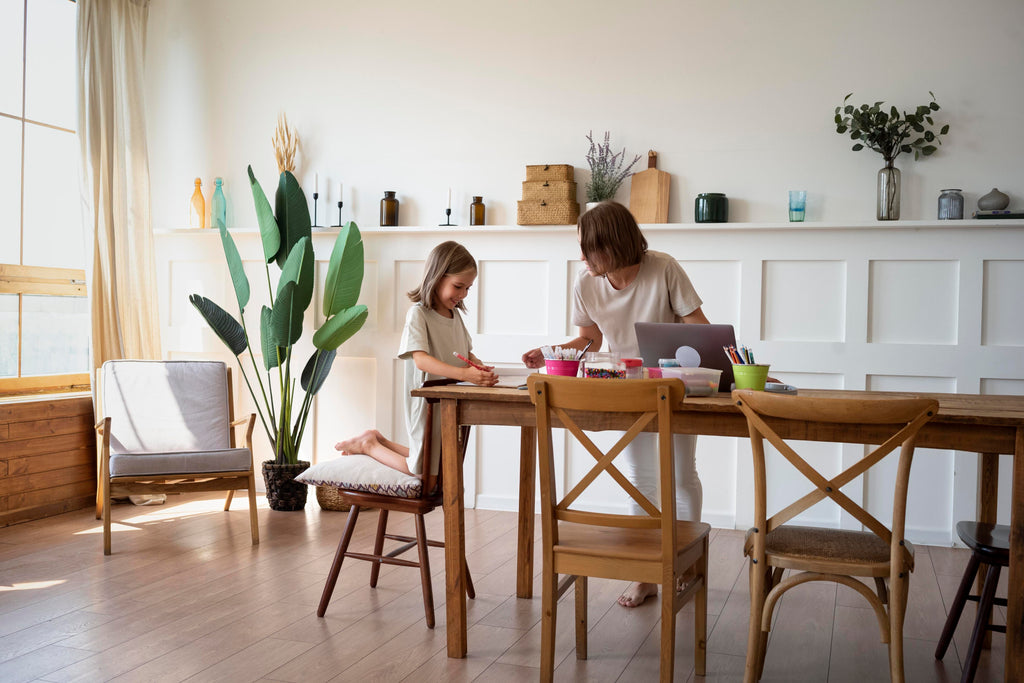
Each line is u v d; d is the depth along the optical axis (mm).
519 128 4680
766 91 4320
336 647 2672
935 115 4102
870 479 4117
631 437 2219
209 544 3918
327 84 5012
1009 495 3955
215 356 5156
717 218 4262
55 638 2729
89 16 4648
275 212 4859
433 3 4824
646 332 2641
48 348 4738
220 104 5203
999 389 3982
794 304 4227
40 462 4438
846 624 2943
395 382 4836
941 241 4031
